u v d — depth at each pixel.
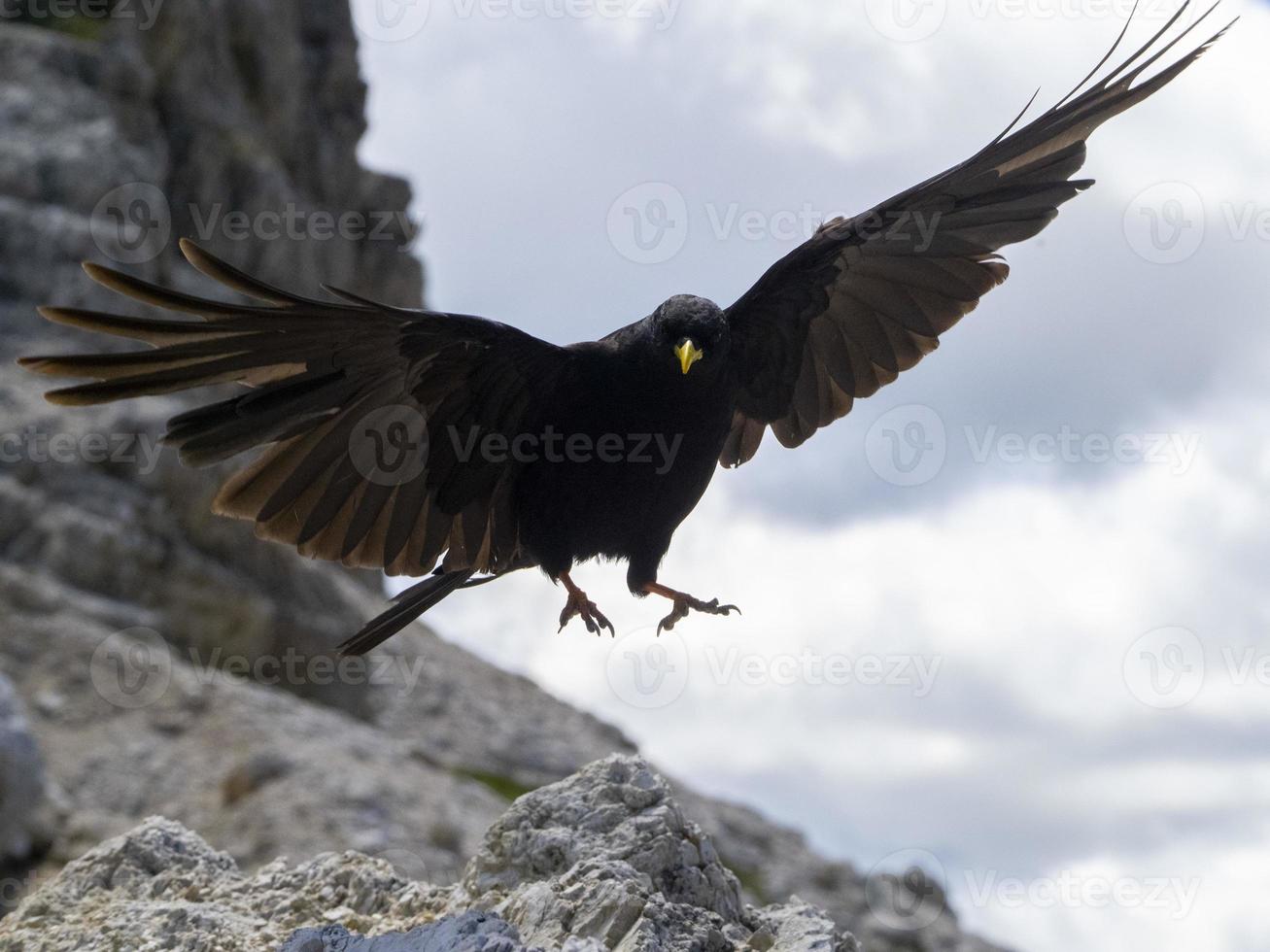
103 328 5.45
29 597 27.92
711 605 7.74
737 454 8.52
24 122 36.81
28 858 19.52
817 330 8.22
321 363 6.11
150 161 39.22
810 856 39.81
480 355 6.56
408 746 29.86
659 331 7.12
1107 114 7.61
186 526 31.91
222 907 6.50
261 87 49.50
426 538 6.89
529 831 6.40
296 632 33.47
